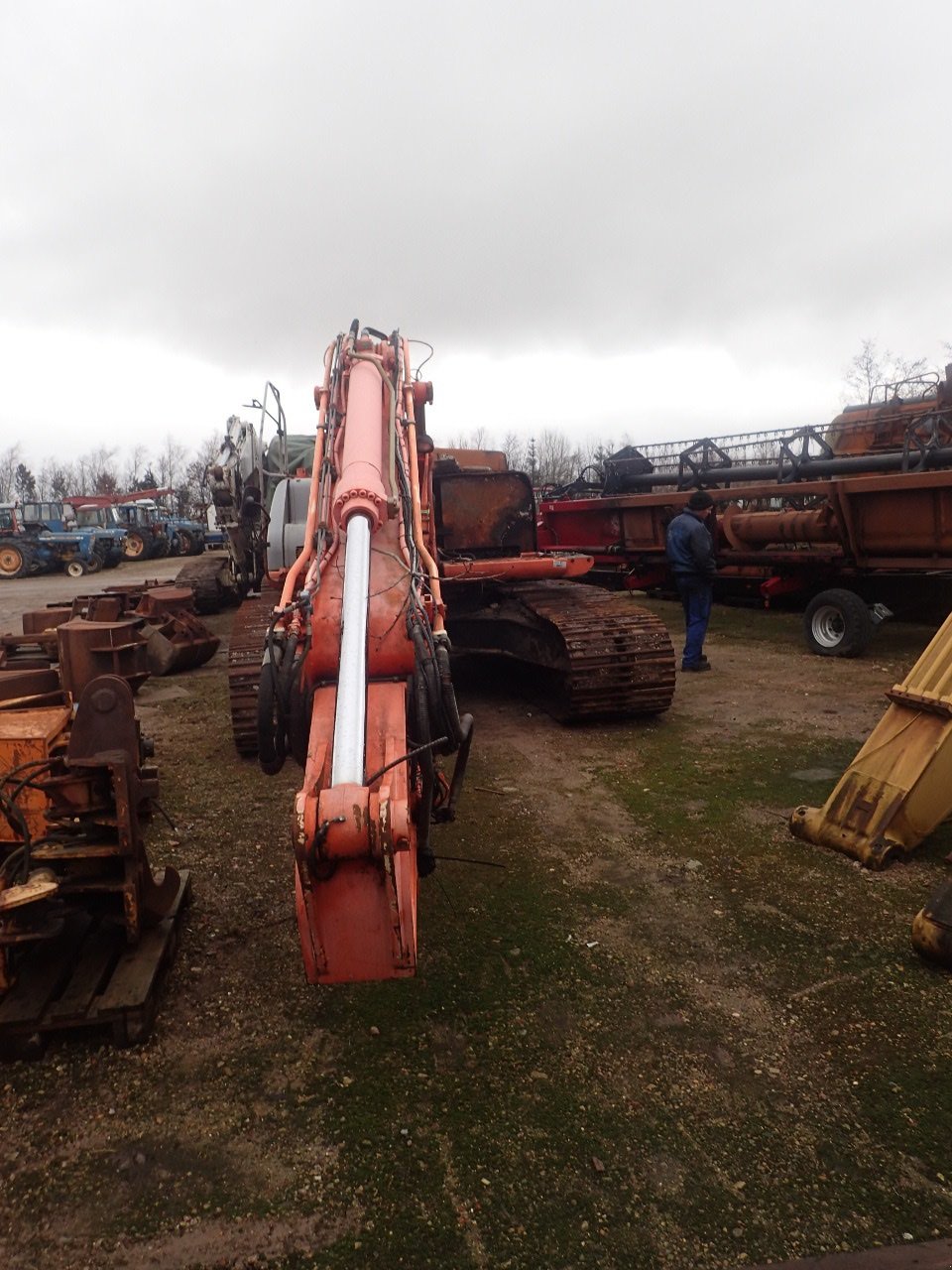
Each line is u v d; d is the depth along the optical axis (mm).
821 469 10047
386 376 4051
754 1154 2443
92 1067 2859
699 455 12875
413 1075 2791
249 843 4570
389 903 2277
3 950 2922
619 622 6523
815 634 9203
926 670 4367
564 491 14562
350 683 2566
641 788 5262
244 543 12203
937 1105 2600
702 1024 3004
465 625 7406
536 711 7137
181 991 3246
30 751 3312
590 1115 2602
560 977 3287
